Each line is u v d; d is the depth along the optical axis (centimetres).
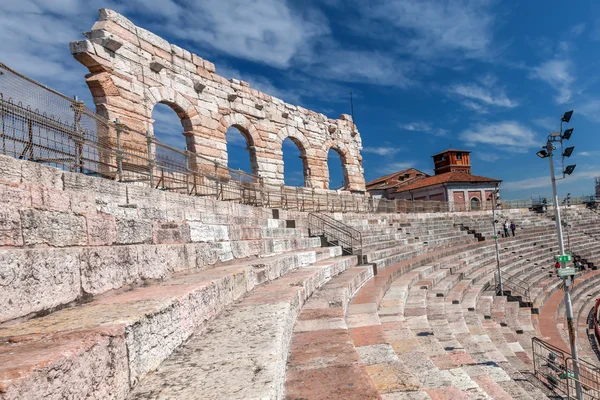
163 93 1620
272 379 265
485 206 4859
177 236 662
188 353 333
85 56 1309
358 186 2934
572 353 1106
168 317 337
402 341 662
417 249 2067
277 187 2144
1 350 214
